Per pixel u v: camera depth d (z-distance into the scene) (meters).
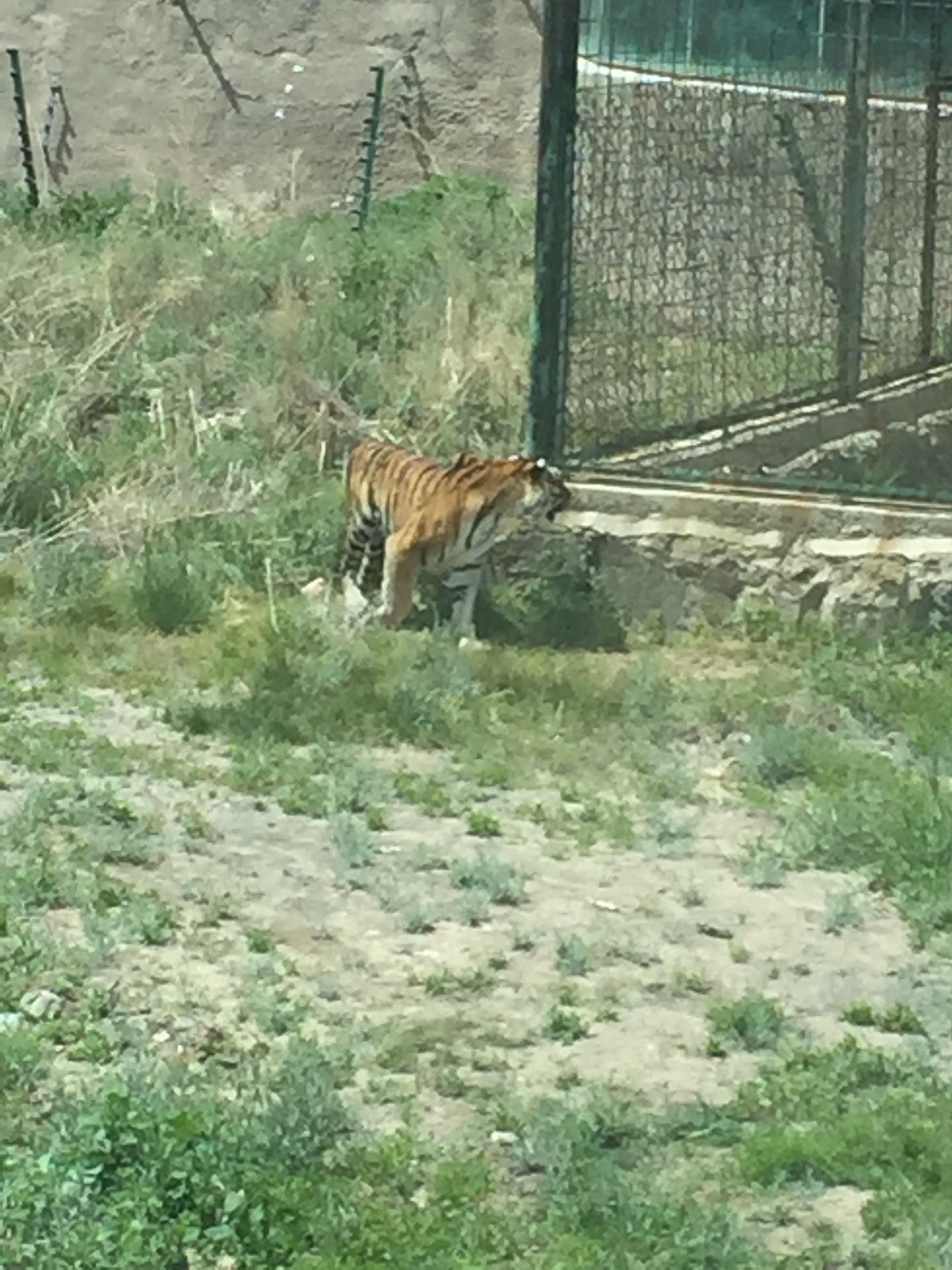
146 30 22.89
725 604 10.95
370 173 22.28
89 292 14.80
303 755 8.78
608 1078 5.93
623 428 11.63
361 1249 4.89
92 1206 4.94
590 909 7.23
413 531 10.66
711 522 10.99
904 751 9.13
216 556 11.55
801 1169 5.35
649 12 11.74
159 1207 4.92
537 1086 5.86
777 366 12.61
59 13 23.16
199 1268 4.84
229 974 6.55
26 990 6.32
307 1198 5.08
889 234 13.41
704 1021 6.34
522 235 17.27
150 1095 5.43
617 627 10.86
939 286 13.58
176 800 8.16
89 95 23.12
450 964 6.70
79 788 8.07
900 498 11.00
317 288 15.19
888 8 13.15
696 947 6.94
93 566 11.26
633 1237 4.96
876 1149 5.40
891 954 6.94
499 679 9.79
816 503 10.94
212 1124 5.30
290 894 7.24
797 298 12.77
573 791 8.42
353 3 22.36
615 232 11.59
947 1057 6.14
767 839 8.01
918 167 13.48
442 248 16.39
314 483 12.85
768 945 6.98
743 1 12.18
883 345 13.45
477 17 22.08
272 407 13.34
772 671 10.21
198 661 10.05
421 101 22.30
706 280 12.59
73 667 9.81
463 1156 5.40
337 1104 5.48
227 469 12.69
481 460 10.77
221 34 22.67
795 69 12.52
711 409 12.17
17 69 22.69
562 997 6.45
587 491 11.12
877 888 7.54
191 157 22.77
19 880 7.09
